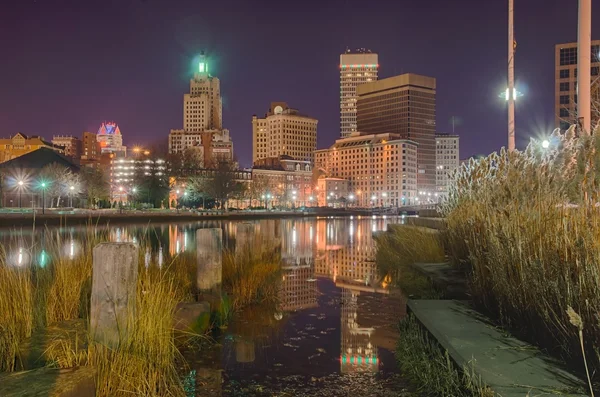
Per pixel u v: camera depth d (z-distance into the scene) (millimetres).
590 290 4578
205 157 178875
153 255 11547
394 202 174500
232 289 10062
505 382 4242
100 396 4398
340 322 8344
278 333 7648
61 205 76125
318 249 23844
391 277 13516
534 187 7145
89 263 7453
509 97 16969
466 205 10898
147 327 5297
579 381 4246
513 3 17062
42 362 4730
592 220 5258
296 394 5145
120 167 130500
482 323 6223
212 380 5547
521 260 5785
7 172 69688
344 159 191250
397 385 5324
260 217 84812
